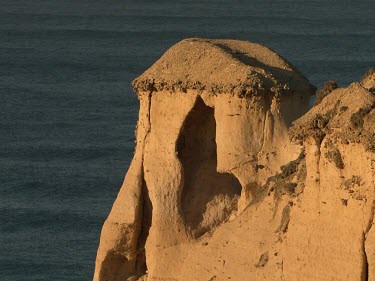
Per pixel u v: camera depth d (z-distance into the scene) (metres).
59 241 138.00
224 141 76.56
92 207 154.88
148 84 79.00
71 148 187.62
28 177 169.88
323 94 67.31
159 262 78.19
